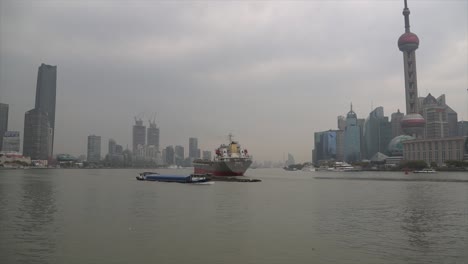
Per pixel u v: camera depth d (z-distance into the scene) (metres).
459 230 49.25
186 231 48.62
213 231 48.59
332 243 41.94
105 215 62.38
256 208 71.94
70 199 89.69
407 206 75.06
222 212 66.19
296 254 37.59
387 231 48.59
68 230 49.09
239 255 37.25
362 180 199.75
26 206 75.06
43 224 53.56
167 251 38.66
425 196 97.25
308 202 83.00
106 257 36.53
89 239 43.75
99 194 104.62
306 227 51.47
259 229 50.00
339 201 85.69
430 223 54.66
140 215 62.34
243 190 121.31
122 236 45.44
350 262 34.94
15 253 37.78
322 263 34.66
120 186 143.62
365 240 43.44
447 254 37.41
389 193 108.50
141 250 39.00
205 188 130.88
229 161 183.25
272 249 39.47
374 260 35.50
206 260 35.69
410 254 37.44
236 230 49.25
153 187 137.25
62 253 37.88
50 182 173.00
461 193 106.38
